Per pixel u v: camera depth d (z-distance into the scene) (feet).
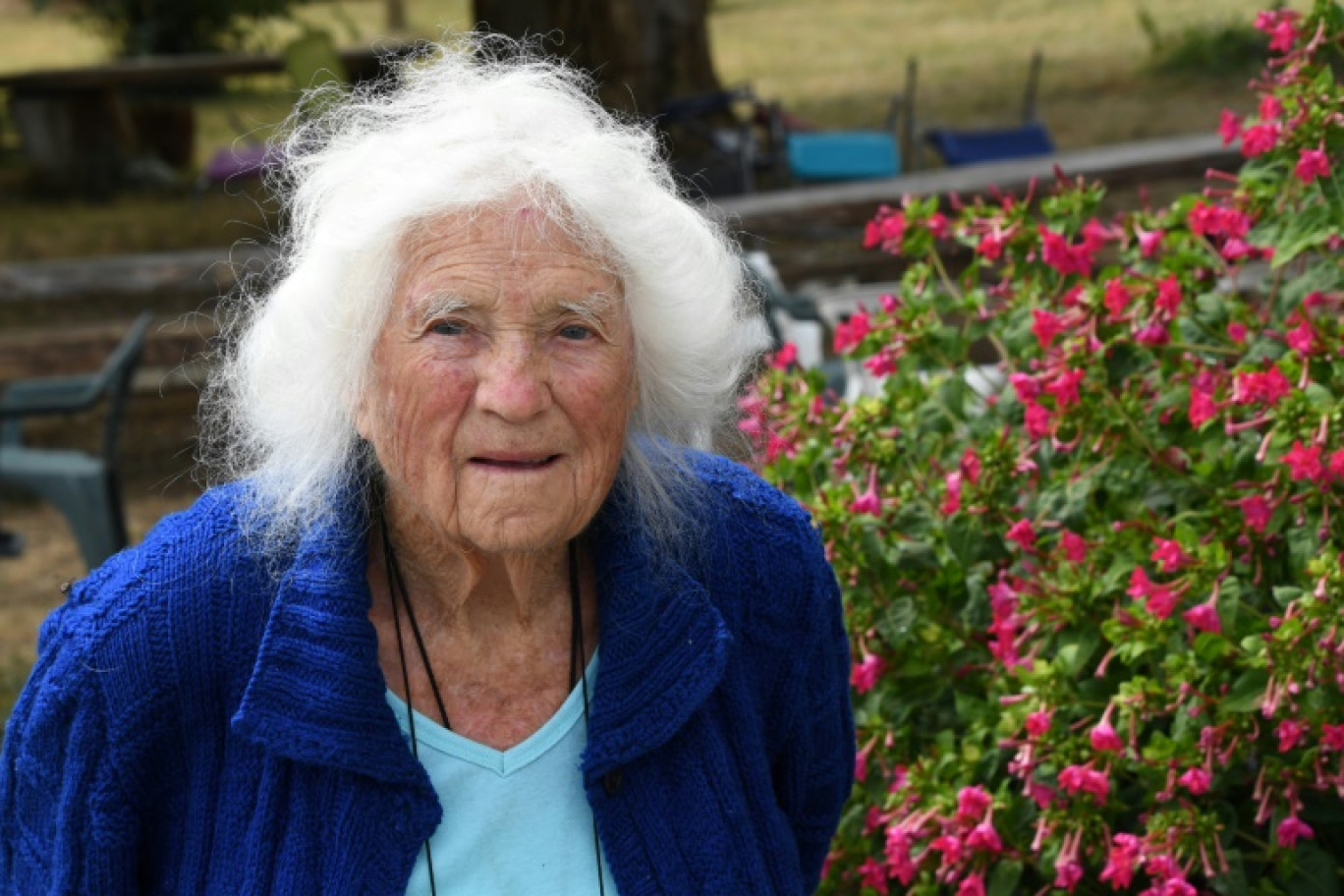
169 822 4.67
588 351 4.45
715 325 4.80
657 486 4.97
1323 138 7.30
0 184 44.57
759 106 35.35
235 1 53.06
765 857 5.03
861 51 68.23
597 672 4.84
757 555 5.16
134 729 4.52
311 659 4.49
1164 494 7.29
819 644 5.31
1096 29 64.54
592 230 4.40
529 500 4.41
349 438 4.70
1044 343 7.45
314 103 4.85
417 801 4.56
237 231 37.11
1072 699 6.82
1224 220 7.63
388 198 4.29
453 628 4.83
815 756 5.49
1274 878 6.72
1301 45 7.86
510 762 4.76
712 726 4.94
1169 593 6.48
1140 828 6.75
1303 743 6.43
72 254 36.37
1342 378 6.94
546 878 4.77
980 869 6.84
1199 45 53.42
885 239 8.41
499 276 4.29
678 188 4.98
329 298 4.44
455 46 5.07
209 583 4.59
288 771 4.53
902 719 7.45
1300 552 6.75
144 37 52.19
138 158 45.93
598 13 33.32
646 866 4.77
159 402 25.91
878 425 7.94
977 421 8.10
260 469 4.81
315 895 4.49
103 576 4.70
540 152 4.31
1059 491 7.48
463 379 4.35
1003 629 7.07
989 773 7.08
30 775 4.68
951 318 10.34
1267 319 7.73
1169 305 7.16
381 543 4.88
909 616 7.40
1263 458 6.81
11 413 17.42
